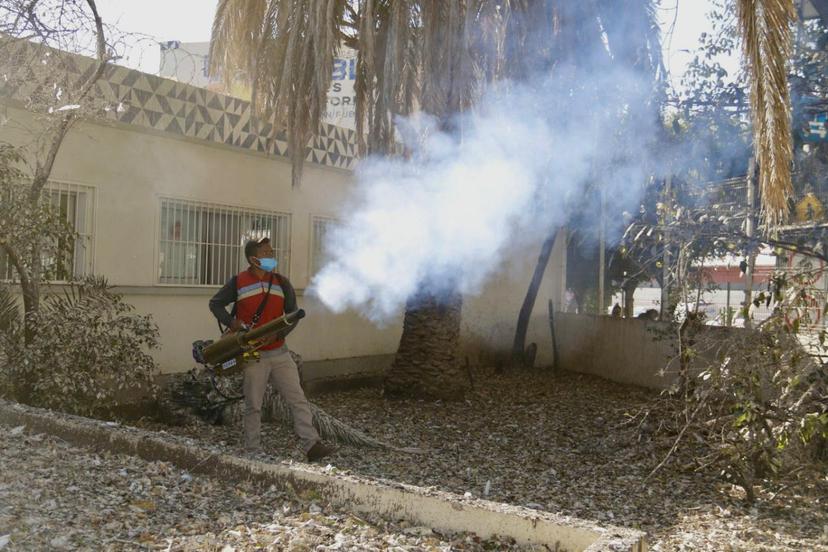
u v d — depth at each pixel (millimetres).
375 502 4871
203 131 10305
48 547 3924
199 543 4188
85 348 7250
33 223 7090
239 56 11086
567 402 11547
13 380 7094
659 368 12961
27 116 8516
